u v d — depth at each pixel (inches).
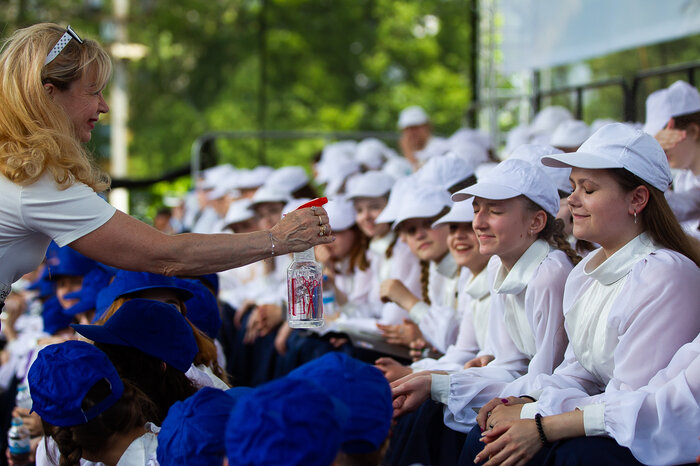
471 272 120.7
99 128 783.7
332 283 169.6
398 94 859.4
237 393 77.3
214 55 949.2
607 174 87.9
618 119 306.2
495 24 328.2
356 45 919.0
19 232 85.1
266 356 187.2
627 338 86.0
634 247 88.7
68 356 82.7
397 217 138.9
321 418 56.2
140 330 93.0
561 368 99.1
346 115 855.7
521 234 102.0
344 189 236.2
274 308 186.2
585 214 89.2
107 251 85.8
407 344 138.4
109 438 83.5
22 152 82.8
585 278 93.8
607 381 93.7
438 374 105.7
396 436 109.3
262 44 667.4
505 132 345.4
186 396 95.0
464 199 105.3
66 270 145.8
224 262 88.0
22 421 132.6
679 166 146.0
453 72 889.5
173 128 917.2
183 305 111.4
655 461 80.0
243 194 255.9
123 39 863.7
